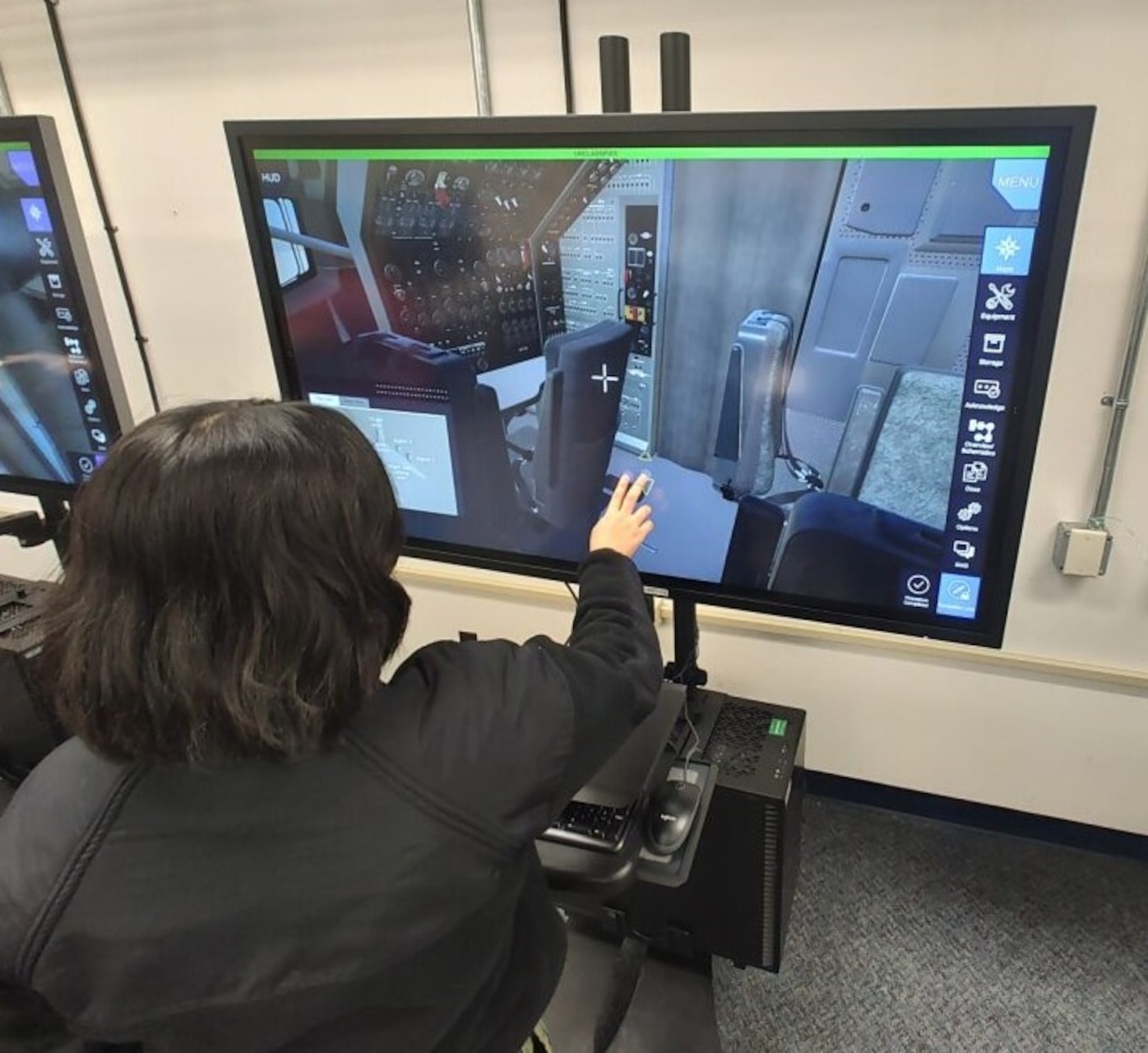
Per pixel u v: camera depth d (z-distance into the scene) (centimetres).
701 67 150
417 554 149
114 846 60
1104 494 154
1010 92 137
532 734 68
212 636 58
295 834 60
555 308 117
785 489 117
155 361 216
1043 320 96
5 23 190
